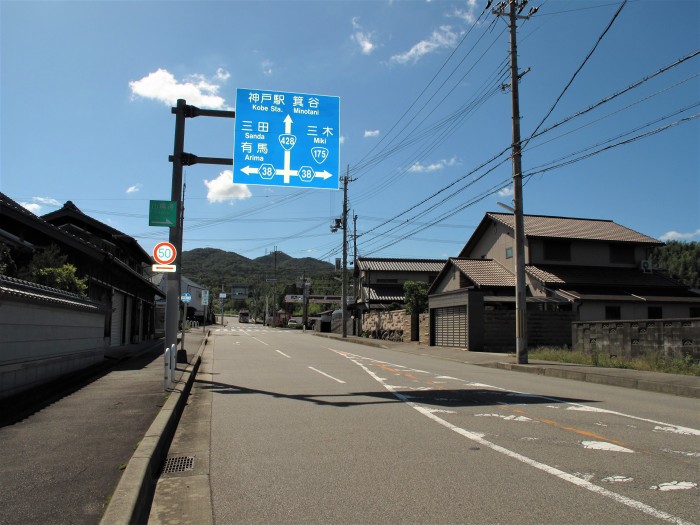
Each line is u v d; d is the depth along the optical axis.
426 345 30.11
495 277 30.72
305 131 14.41
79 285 14.41
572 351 20.09
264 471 5.58
